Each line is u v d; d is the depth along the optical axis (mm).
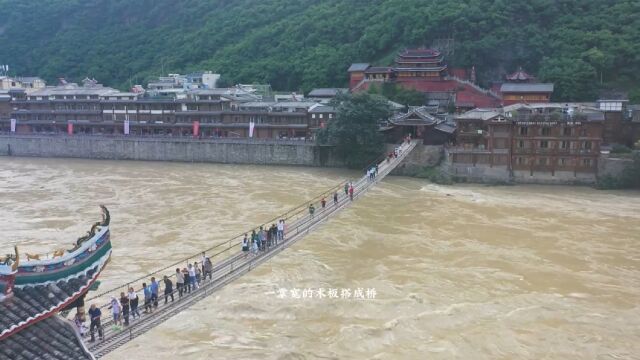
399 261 50750
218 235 56750
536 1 136125
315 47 157375
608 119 93250
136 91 144625
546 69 117188
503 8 135625
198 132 120938
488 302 42000
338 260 50875
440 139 97250
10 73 197000
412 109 101062
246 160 108812
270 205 69500
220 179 89875
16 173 97438
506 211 68125
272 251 42344
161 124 123062
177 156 113562
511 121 87062
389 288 44438
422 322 38656
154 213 66125
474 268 48906
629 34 119125
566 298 42875
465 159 90125
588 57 116125
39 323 17641
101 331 27562
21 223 62000
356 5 170625
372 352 35031
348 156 99688
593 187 84562
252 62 162500
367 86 126188
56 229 59531
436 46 135875
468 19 134875
